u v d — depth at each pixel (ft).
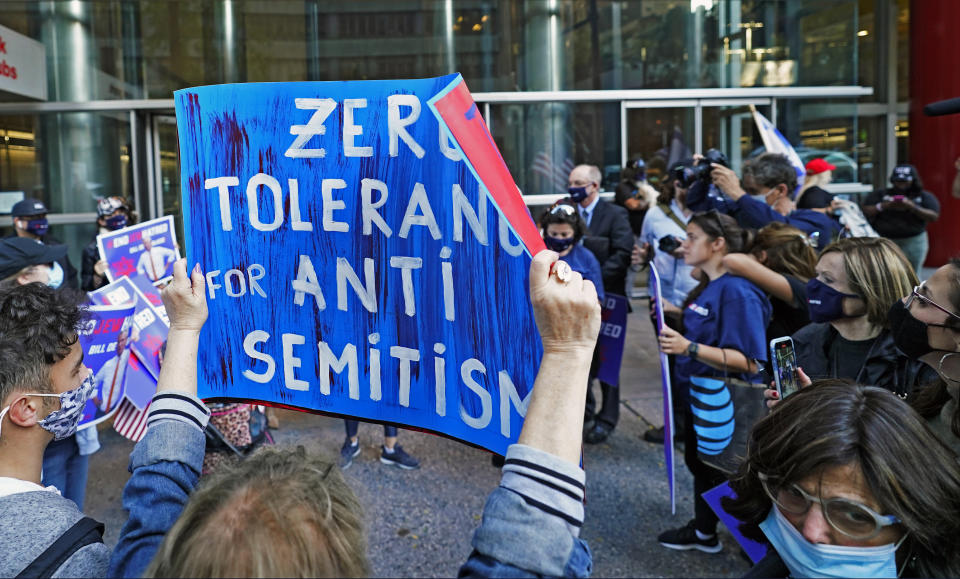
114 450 17.02
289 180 5.52
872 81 41.75
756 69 31.63
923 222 26.22
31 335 5.29
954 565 4.26
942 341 5.96
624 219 18.20
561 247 14.94
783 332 11.30
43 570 4.25
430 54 29.99
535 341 4.72
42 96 27.94
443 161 5.03
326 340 5.58
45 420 5.28
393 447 15.96
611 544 12.63
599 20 30.45
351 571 3.22
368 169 5.32
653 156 31.35
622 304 15.57
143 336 10.43
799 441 4.27
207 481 3.53
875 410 4.25
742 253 11.53
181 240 30.40
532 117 30.55
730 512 4.98
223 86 5.59
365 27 29.78
